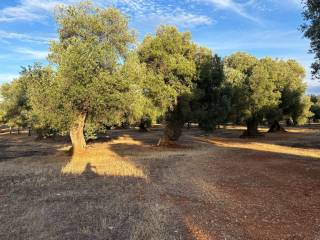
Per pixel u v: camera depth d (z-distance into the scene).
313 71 16.11
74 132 24.14
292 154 24.05
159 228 7.78
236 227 7.98
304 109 49.03
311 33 15.16
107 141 38.88
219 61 29.50
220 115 28.58
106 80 20.61
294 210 9.39
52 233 7.54
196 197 10.95
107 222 8.29
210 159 21.33
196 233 7.52
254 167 17.45
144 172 16.19
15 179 14.68
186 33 28.23
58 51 22.36
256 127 45.06
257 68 42.34
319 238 7.28
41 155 26.14
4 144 38.03
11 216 8.88
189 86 27.47
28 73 22.47
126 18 23.89
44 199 10.73
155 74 27.09
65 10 23.27
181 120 29.62
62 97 19.97
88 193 11.61
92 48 21.03
